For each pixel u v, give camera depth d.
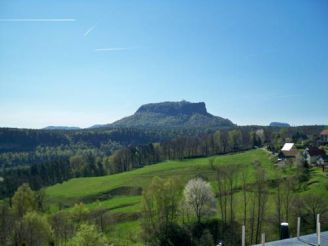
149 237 107.06
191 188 113.19
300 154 152.12
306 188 121.81
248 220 109.06
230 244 99.88
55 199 166.25
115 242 107.12
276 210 107.38
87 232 80.44
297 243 19.48
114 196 162.75
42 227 99.56
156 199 111.56
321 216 100.62
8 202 146.75
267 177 133.38
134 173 192.75
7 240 101.00
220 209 118.38
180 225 110.81
